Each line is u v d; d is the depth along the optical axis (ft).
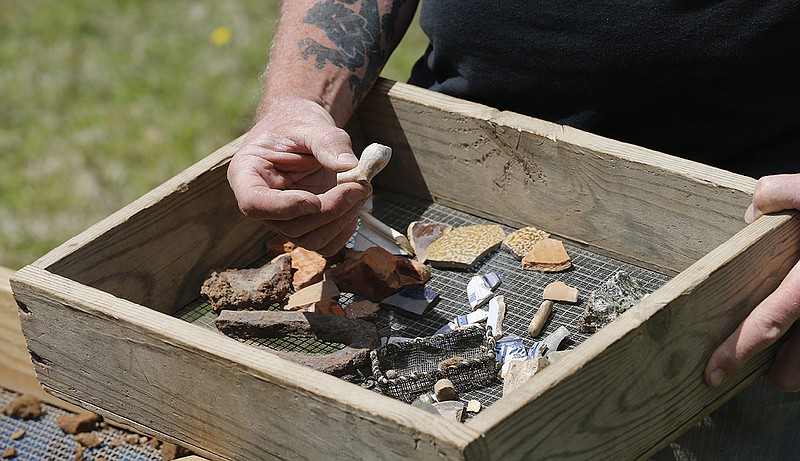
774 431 5.33
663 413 4.74
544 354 5.00
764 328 4.82
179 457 5.12
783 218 4.89
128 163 9.39
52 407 5.42
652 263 5.31
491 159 5.50
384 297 5.27
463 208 5.65
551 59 5.47
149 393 4.85
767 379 5.15
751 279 4.83
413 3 5.83
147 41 11.27
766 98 5.31
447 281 5.34
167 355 4.73
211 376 4.67
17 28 11.62
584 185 5.34
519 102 5.63
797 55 5.23
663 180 5.18
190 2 11.98
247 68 10.68
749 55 5.24
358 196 4.96
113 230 5.12
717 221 5.12
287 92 5.48
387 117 5.68
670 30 5.29
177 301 5.35
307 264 5.36
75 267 5.05
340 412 4.44
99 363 4.92
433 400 4.88
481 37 5.57
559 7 5.42
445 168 5.63
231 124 9.86
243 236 5.49
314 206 4.93
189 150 9.53
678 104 5.39
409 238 5.50
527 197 5.49
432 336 5.05
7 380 5.47
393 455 4.39
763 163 5.41
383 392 4.88
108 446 5.25
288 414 4.56
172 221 5.26
